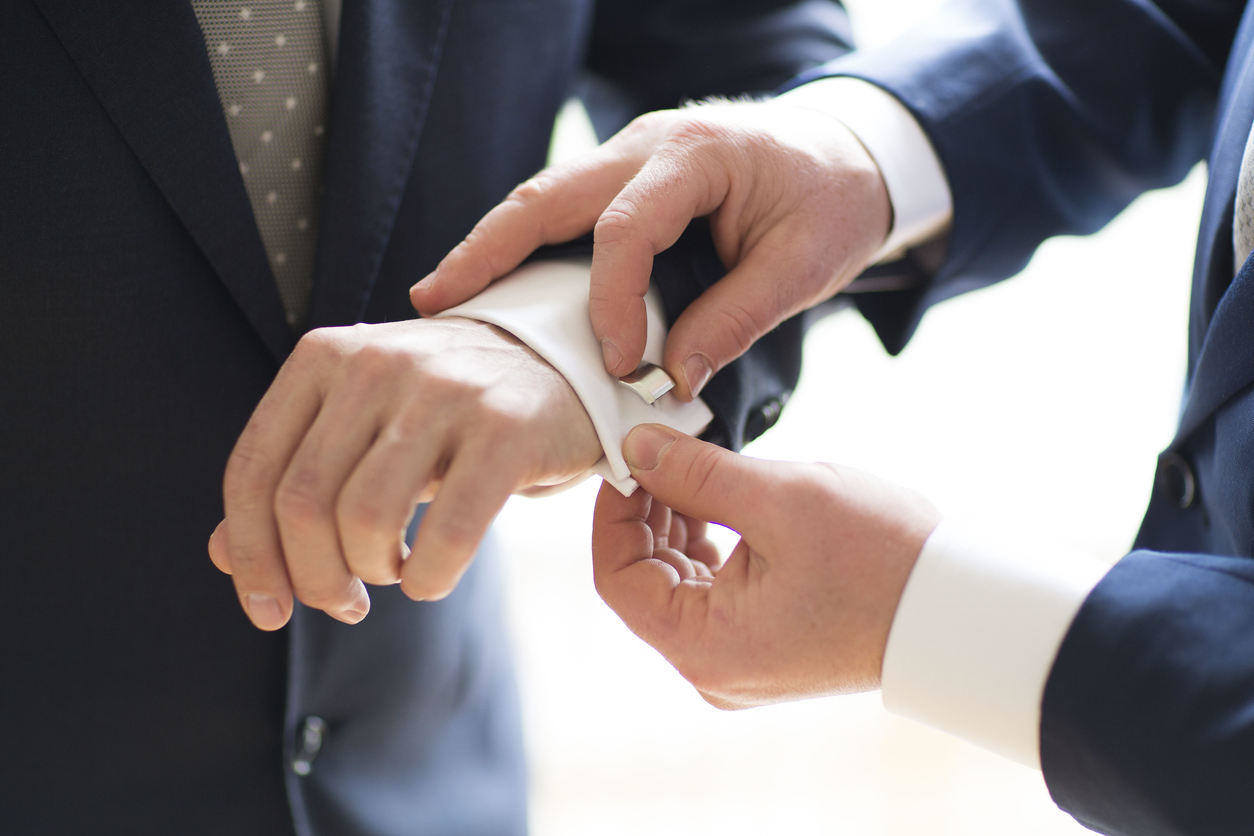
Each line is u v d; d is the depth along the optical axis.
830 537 0.68
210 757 0.77
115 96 0.68
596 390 0.69
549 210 0.74
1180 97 0.87
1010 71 0.84
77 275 0.70
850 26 0.98
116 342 0.71
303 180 0.76
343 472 0.65
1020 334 2.41
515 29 0.79
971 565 0.67
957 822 1.56
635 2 0.91
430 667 0.83
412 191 0.77
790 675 0.70
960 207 0.83
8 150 0.68
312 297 0.74
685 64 0.92
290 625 0.75
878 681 0.70
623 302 0.70
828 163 0.77
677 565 0.73
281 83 0.74
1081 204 0.88
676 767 1.64
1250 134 0.71
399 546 0.65
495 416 0.65
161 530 0.74
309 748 0.78
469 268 0.73
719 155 0.73
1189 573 0.65
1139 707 0.63
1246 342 0.68
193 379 0.73
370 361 0.66
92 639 0.74
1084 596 0.66
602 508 0.72
